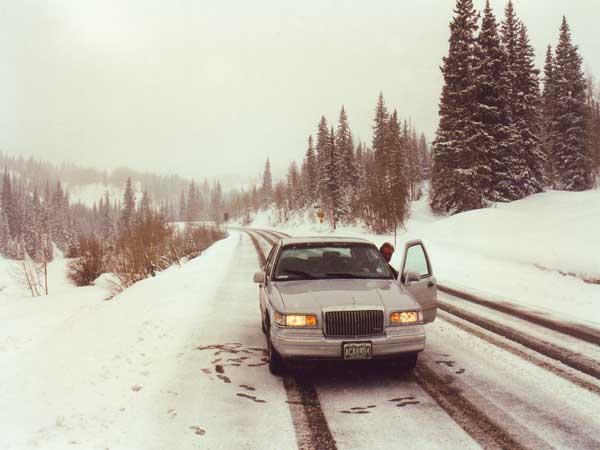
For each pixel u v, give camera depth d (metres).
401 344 4.38
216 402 4.17
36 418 3.92
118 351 6.02
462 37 34.16
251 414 3.90
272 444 3.35
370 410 3.97
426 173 91.38
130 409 4.02
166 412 3.94
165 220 22.62
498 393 4.36
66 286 25.88
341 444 3.35
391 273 5.58
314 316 4.34
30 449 3.27
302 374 4.95
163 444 3.35
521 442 3.35
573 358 5.43
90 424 3.72
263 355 5.71
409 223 37.53
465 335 6.55
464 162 33.03
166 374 4.96
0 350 8.24
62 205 148.50
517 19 38.03
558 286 10.37
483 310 8.27
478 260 15.10
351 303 4.45
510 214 22.97
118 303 10.81
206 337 6.61
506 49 37.66
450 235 21.95
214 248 29.59
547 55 45.59
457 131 32.91
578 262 12.09
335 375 4.92
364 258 5.73
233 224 150.62
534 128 37.22
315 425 3.68
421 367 5.16
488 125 33.06
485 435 3.47
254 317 8.02
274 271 5.55
